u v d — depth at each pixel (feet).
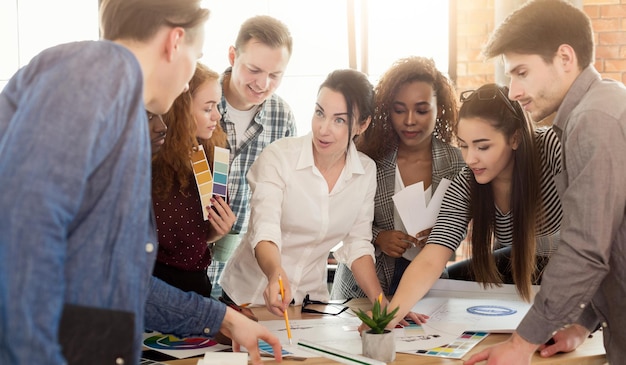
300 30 15.90
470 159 6.15
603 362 5.47
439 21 15.76
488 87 6.20
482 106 6.06
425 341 5.54
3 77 15.84
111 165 3.22
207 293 6.83
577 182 4.89
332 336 5.74
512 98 5.30
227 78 8.96
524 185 6.11
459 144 6.35
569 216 4.98
